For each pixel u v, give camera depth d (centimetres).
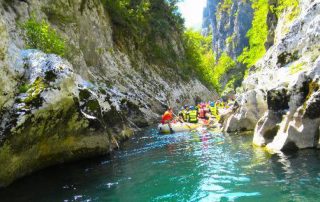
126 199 687
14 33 1299
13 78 845
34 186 797
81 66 1886
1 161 767
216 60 12562
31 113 821
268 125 1014
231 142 1191
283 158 841
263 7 4288
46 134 900
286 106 970
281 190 639
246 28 10862
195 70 5500
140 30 3594
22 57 930
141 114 2188
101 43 2569
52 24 1878
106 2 3003
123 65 2864
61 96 907
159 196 692
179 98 3712
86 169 955
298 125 897
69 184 808
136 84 2816
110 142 1269
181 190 718
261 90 1338
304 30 1149
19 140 805
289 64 1144
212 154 1040
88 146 1070
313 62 1012
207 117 2106
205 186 727
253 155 930
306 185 646
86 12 2395
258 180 717
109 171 922
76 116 992
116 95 2073
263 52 4256
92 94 1166
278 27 2883
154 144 1361
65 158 1028
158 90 3228
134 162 1023
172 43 4694
